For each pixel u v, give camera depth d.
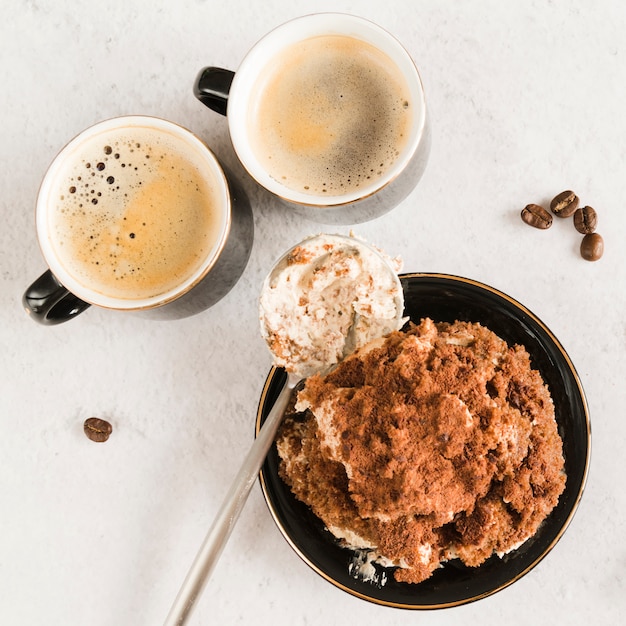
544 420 0.54
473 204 0.59
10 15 0.60
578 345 0.58
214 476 0.59
